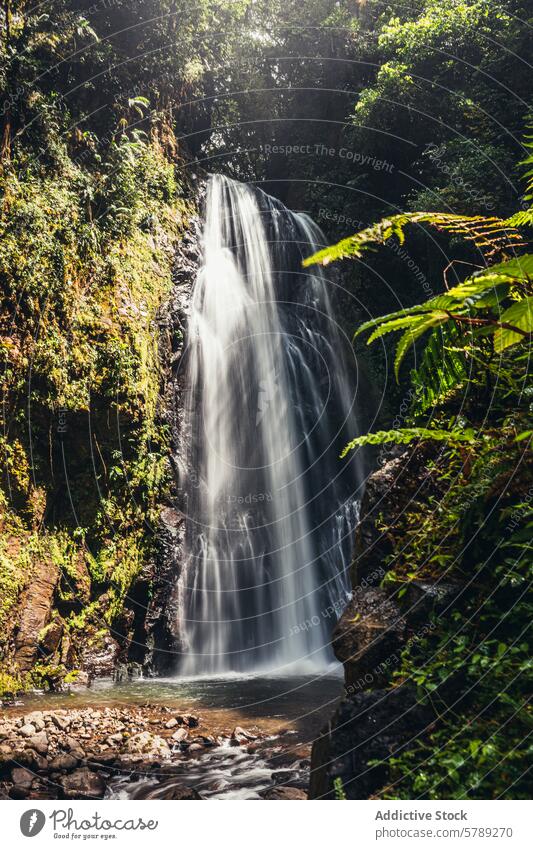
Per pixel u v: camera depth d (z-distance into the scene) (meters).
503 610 2.70
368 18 16.16
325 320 14.30
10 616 7.55
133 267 10.08
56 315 8.66
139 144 10.67
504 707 2.40
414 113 14.16
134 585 9.32
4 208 8.17
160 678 8.93
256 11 15.40
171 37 11.84
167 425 10.20
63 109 9.71
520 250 5.89
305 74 16.06
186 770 4.68
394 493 3.37
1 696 7.15
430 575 2.96
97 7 10.73
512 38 13.20
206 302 11.77
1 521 7.76
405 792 2.28
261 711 6.65
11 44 8.88
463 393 3.50
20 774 4.37
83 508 8.85
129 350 9.41
